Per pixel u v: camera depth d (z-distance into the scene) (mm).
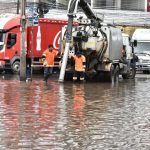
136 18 80375
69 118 19453
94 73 40281
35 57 48594
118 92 31156
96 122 18641
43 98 26203
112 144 14539
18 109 21656
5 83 35750
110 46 40156
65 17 64438
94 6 84750
